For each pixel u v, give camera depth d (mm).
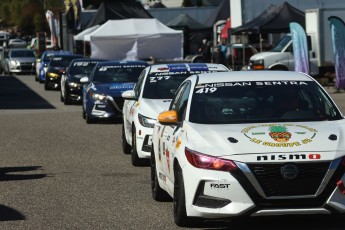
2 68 68750
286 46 38344
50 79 43938
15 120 27312
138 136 15422
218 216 9305
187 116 10625
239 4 44344
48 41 90750
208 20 57312
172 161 10367
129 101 17500
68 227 10391
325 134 9633
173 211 10875
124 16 52531
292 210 9172
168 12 61375
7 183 14203
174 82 16969
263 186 9156
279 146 9312
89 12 62656
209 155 9383
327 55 38250
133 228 10203
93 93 24875
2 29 155375
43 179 14562
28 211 11562
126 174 14961
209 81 11242
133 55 46750
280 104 10680
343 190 9227
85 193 12977
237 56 45281
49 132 23141
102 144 19938
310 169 9164
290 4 43688
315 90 11000
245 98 10812
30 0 141500
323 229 9867
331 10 38094
